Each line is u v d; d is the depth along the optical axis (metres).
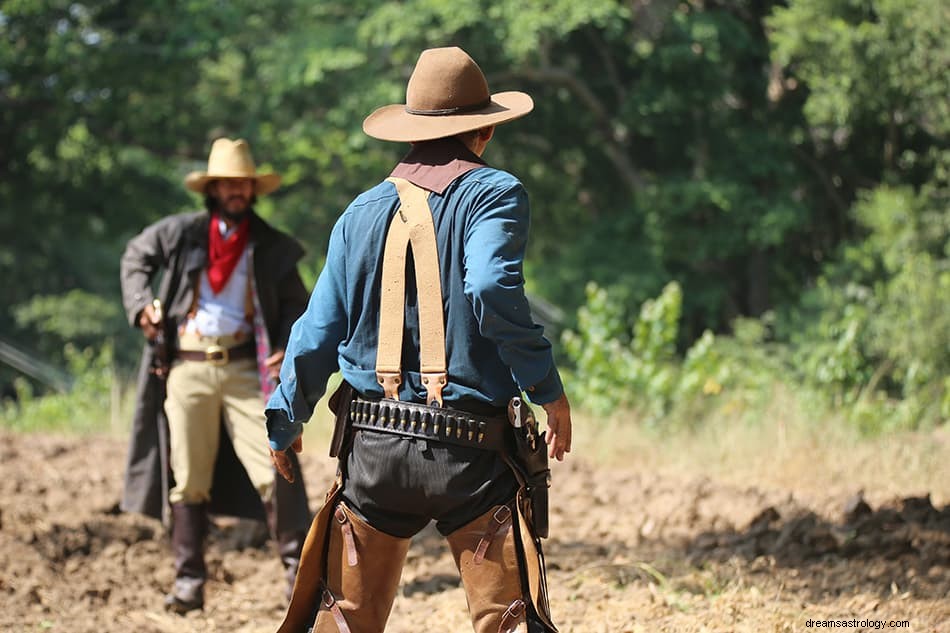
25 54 41.41
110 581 11.84
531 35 35.06
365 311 6.75
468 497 6.57
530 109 6.94
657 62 37.38
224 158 10.91
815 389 20.94
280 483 10.71
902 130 32.56
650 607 10.02
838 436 17.45
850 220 37.38
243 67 43.50
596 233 40.41
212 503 11.45
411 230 6.68
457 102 6.95
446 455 6.55
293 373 6.88
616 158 41.50
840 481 15.60
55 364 57.00
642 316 23.77
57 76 42.81
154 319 10.88
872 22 29.92
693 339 40.81
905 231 28.52
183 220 11.10
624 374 22.42
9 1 40.31
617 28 35.91
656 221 37.75
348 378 6.80
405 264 6.70
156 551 12.95
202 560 11.12
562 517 14.09
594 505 14.60
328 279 6.91
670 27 37.41
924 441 17.19
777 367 27.05
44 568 11.91
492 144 41.59
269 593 11.72
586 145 42.00
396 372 6.63
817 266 39.50
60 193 45.88
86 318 55.50
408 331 6.68
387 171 42.38
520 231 6.52
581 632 9.50
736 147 37.62
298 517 10.76
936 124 29.83
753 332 30.53
